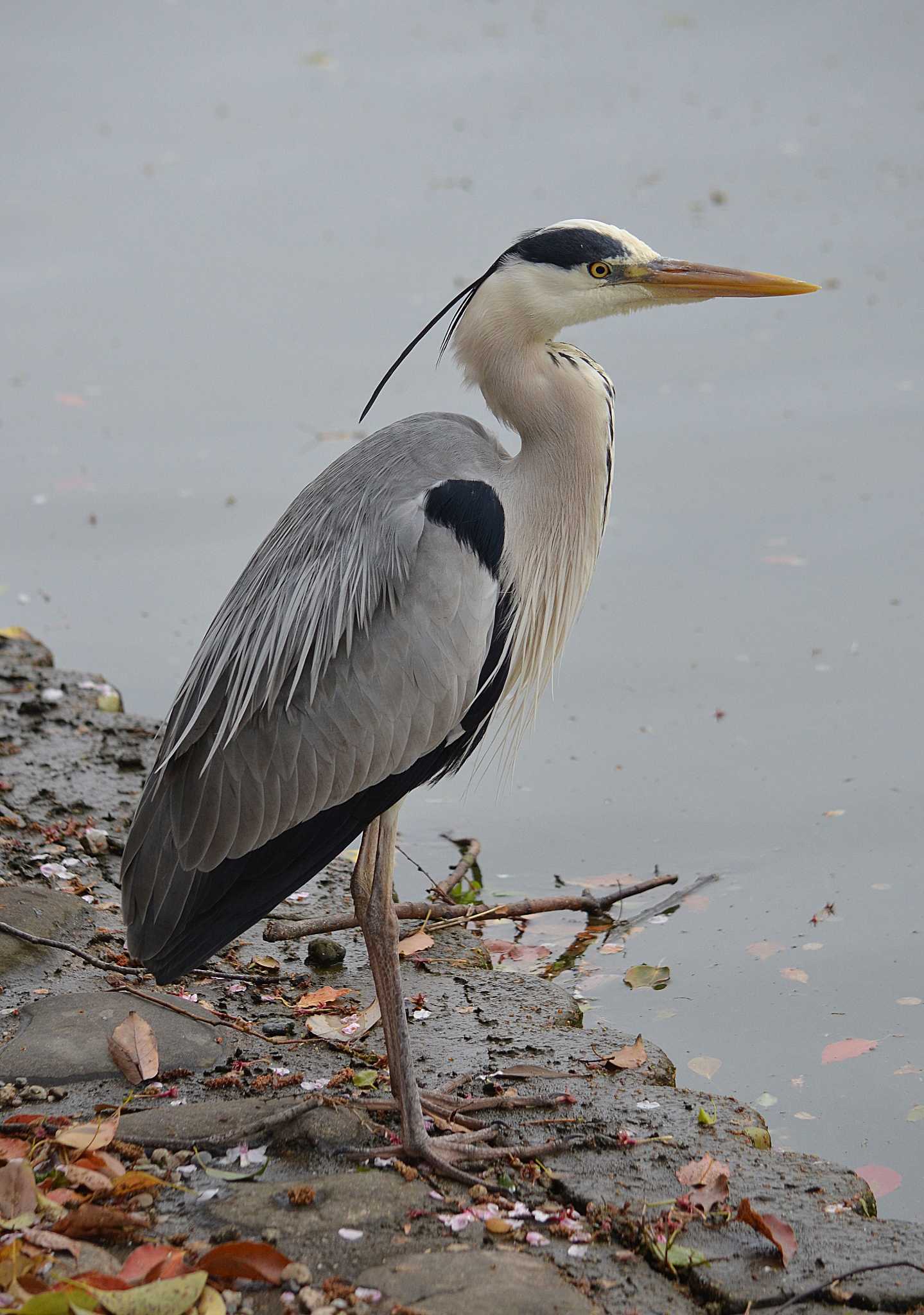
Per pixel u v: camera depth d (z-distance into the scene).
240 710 8.66
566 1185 7.96
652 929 11.66
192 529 17.78
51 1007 9.43
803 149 27.36
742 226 24.14
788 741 14.03
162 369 21.28
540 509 9.30
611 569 16.75
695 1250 7.40
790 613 15.87
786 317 22.00
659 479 18.27
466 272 23.45
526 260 9.38
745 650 15.35
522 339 9.38
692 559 16.86
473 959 10.77
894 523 17.28
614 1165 8.18
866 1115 9.49
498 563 9.01
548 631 9.61
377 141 28.91
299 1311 6.89
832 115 29.05
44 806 12.32
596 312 9.53
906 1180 8.91
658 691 14.83
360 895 8.59
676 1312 7.00
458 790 13.73
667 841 12.79
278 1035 9.59
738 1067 9.97
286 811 8.74
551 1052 9.46
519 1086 9.00
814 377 20.45
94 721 13.81
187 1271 7.02
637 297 9.56
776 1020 10.51
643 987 10.92
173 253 24.81
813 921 11.66
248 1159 8.10
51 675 14.76
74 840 11.87
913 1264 7.10
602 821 13.12
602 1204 7.79
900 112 29.05
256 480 18.66
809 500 17.78
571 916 11.88
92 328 22.39
